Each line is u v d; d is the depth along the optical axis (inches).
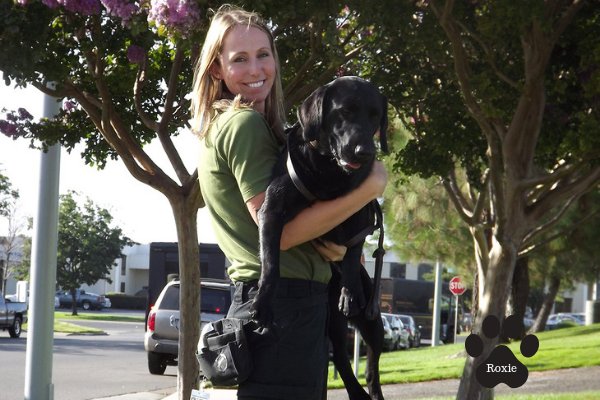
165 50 324.8
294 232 79.4
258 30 91.8
